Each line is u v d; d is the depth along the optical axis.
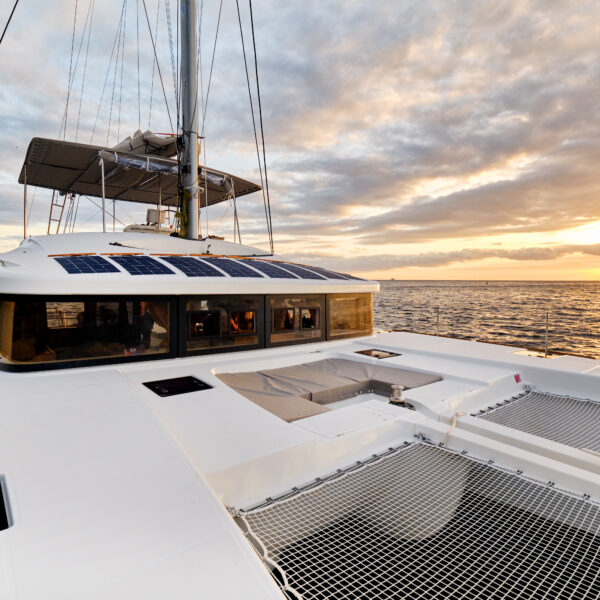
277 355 5.74
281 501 2.38
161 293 4.89
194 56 7.32
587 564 1.94
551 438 3.44
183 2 7.20
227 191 9.62
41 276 4.28
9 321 4.38
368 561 1.96
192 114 7.36
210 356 5.38
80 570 1.35
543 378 4.83
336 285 6.55
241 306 5.72
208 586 1.30
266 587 1.31
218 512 1.73
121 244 6.21
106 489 1.88
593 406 4.21
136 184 9.49
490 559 1.95
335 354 6.09
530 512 2.33
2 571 1.33
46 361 4.39
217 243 7.35
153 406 3.41
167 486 1.92
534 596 1.75
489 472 2.68
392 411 3.56
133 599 1.24
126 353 4.84
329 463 2.82
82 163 7.94
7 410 2.97
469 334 28.97
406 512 2.29
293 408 3.58
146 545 1.49
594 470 2.76
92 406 3.07
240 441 2.72
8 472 2.02
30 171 8.46
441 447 3.06
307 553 2.00
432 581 1.83
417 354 6.06
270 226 8.68
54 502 1.76
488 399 4.40
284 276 6.15
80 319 4.57
